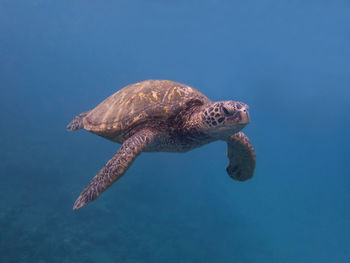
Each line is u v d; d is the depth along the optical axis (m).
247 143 4.64
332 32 54.91
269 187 36.09
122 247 15.18
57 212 15.96
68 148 25.58
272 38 69.62
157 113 4.18
